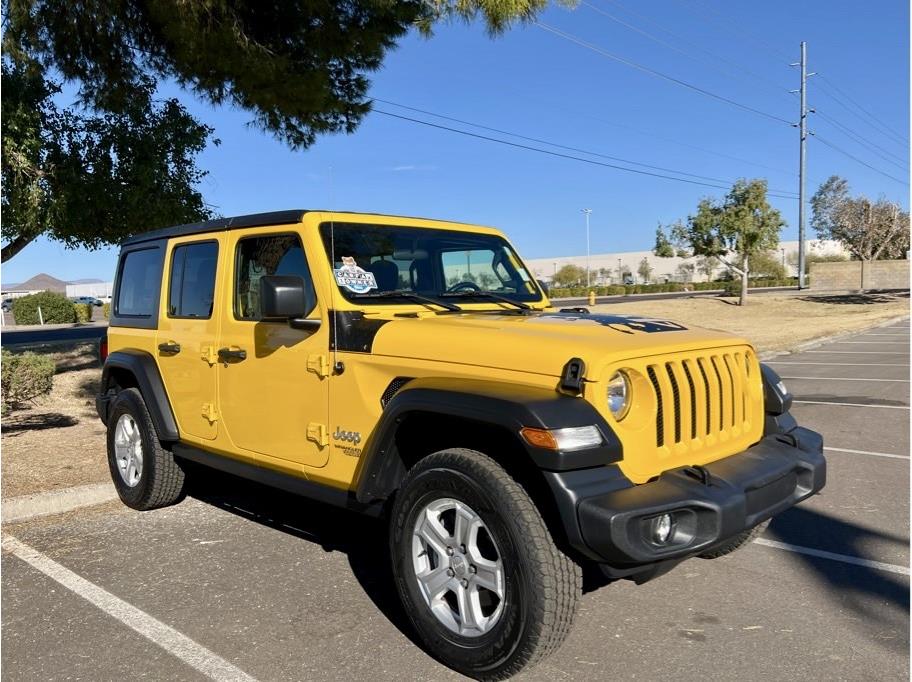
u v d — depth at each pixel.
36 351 15.40
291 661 3.26
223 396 4.49
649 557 2.77
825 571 4.19
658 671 3.12
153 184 10.39
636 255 100.25
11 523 5.23
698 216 35.66
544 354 3.04
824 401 10.20
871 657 3.22
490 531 2.96
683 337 3.44
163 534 4.97
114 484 5.80
